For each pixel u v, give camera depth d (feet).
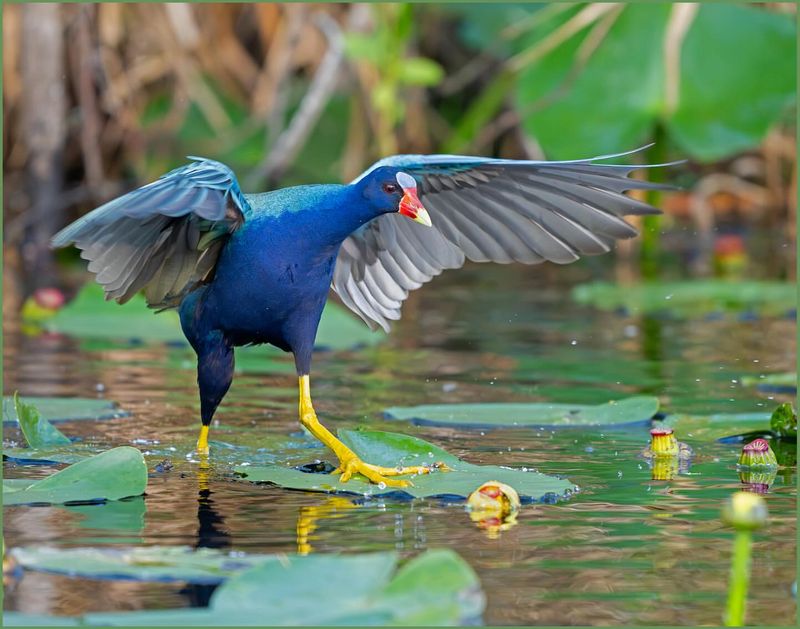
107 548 20.68
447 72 75.87
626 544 21.52
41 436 29.60
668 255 69.67
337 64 66.33
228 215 27.14
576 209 29.66
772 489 25.62
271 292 27.99
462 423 32.17
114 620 16.71
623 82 62.18
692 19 61.77
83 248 24.64
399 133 72.02
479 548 21.18
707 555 20.95
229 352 28.96
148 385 37.86
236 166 69.87
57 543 21.01
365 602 16.55
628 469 27.43
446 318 52.03
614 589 19.19
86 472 24.88
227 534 21.80
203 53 70.54
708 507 24.11
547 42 63.36
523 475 25.86
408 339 47.09
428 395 36.45
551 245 30.53
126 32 68.74
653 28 62.18
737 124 61.00
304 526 22.41
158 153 69.72
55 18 64.44
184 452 28.86
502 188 30.12
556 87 62.85
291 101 71.20
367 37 64.75
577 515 23.44
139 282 27.55
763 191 76.18
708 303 55.72
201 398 29.04
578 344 45.55
